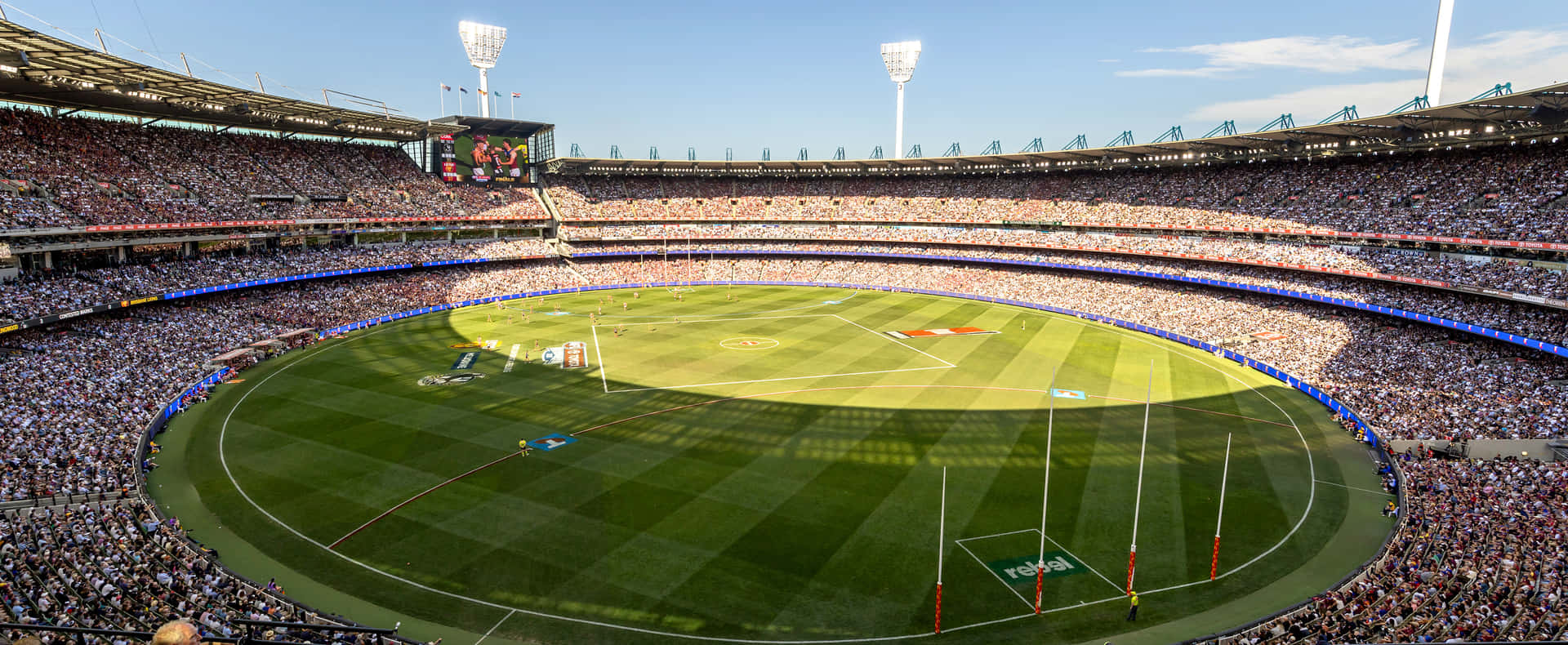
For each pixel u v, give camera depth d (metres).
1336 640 25.34
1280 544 35.34
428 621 29.00
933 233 126.62
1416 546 32.09
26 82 69.94
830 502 39.22
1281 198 94.44
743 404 56.06
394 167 119.25
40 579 27.88
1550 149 74.00
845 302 107.38
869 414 53.78
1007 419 52.78
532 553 34.09
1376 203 83.25
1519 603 26.23
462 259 112.88
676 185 143.62
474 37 128.50
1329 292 77.44
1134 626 28.94
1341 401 54.22
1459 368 58.62
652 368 66.88
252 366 66.00
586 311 98.25
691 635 28.27
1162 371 67.06
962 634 28.45
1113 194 114.81
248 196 92.31
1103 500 39.59
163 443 46.97
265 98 81.38
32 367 54.28
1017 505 39.00
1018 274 113.62
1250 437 49.44
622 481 41.84
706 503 39.12
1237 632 26.97
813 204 139.25
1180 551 34.59
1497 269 66.44
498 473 42.91
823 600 30.48
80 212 71.62
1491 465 40.97
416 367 66.44
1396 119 71.62
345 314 86.75
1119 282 101.94
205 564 30.89
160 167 86.31
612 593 30.95
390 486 41.09
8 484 36.81
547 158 135.88
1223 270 91.31
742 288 122.12
